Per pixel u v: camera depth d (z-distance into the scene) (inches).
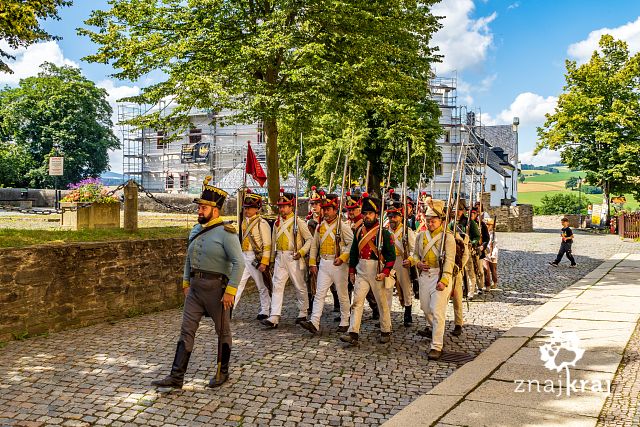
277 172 630.5
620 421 184.5
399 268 343.0
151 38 559.5
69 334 304.3
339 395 217.0
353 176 1022.4
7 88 1968.5
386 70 615.5
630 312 361.4
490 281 482.0
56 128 1914.4
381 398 214.8
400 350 286.0
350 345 291.1
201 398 208.8
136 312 358.9
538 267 644.1
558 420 186.2
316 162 1131.3
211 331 314.0
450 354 277.7
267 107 555.5
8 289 285.4
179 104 605.6
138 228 467.2
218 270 223.8
